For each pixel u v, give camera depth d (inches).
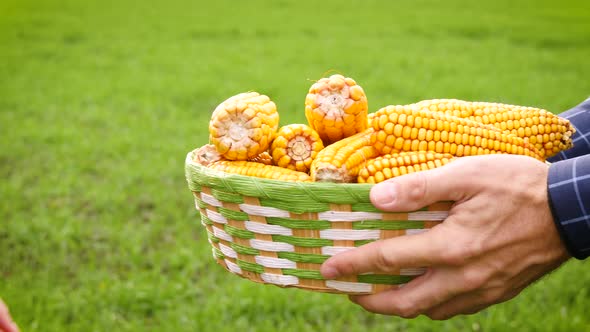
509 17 319.0
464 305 32.7
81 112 145.6
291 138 36.1
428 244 31.3
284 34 271.4
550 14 333.1
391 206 31.2
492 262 31.4
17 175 105.3
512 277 31.8
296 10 363.6
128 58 215.6
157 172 105.7
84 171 109.0
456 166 31.3
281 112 139.3
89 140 124.3
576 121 39.5
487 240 31.2
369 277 32.9
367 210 31.9
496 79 174.4
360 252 31.9
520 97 152.0
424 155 34.5
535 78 175.8
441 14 334.0
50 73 187.3
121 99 157.2
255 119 35.4
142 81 177.9
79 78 180.9
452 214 31.6
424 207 31.9
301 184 31.9
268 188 32.1
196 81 175.8
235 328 61.2
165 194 96.0
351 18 323.0
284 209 32.4
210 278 71.9
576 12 345.4
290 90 161.9
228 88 166.7
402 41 246.5
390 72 185.6
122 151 117.5
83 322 61.9
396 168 34.4
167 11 354.9
